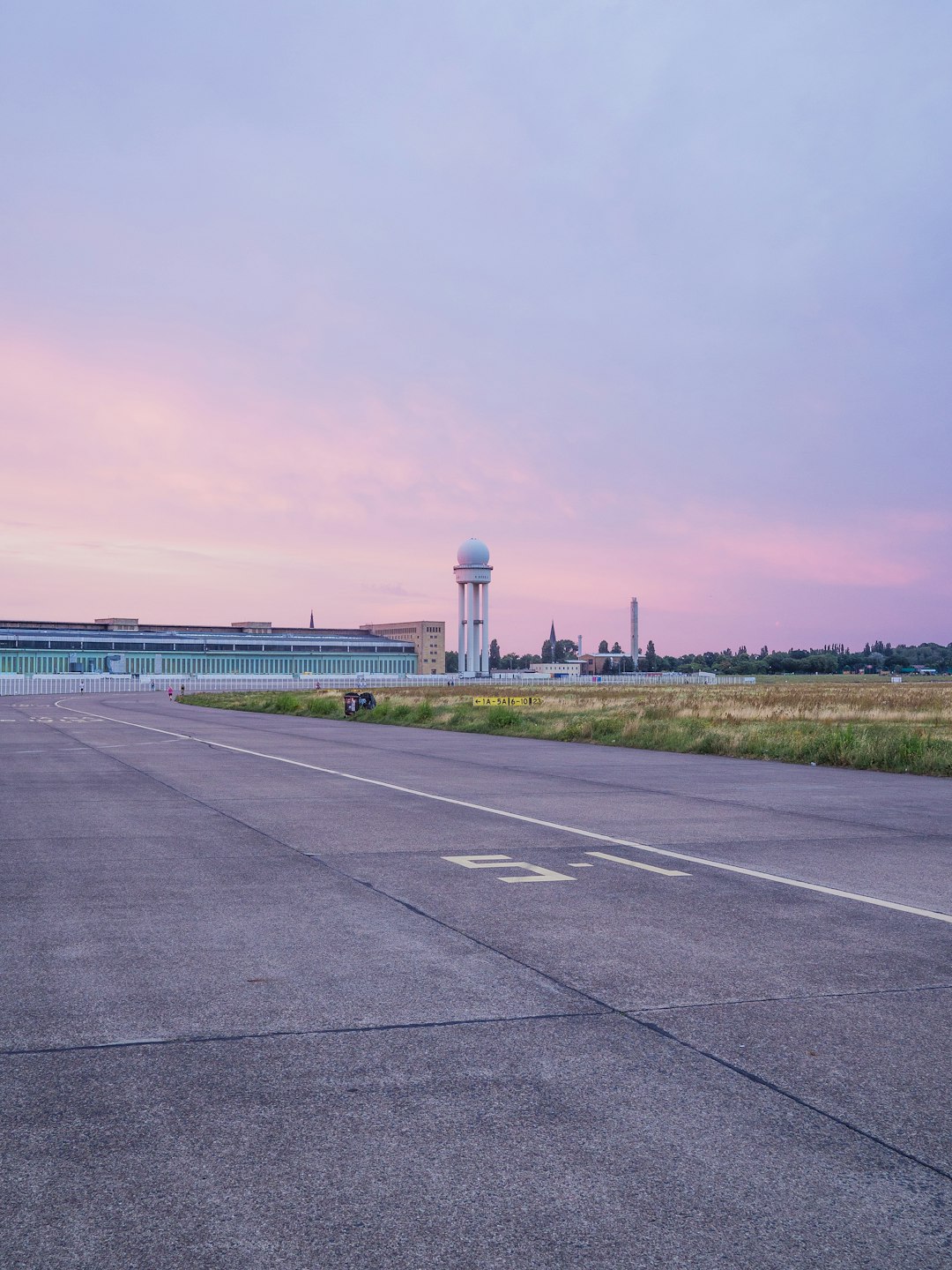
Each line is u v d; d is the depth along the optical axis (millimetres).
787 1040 5566
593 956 7348
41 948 7578
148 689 139375
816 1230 3627
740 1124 4480
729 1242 3553
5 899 9336
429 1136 4344
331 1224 3654
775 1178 3986
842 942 7766
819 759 25344
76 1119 4516
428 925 8305
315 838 12984
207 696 93938
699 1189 3906
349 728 42438
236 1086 4902
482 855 11750
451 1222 3668
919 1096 4793
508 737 36500
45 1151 4207
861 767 23875
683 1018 5941
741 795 18109
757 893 9617
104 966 7098
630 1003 6230
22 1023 5852
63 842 12641
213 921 8453
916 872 10680
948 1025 5836
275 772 22266
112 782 19906
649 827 13992
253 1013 6023
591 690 112562
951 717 47719
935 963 7172
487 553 182375
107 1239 3561
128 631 168000
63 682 133375
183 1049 5422
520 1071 5098
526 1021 5875
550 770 23047
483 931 8086
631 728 32625
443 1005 6195
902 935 7988
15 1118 4523
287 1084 4918
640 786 19594
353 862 11258
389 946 7625
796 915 8695
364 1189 3896
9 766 23406
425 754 27875
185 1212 3736
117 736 35906
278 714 59469
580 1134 4367
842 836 13234
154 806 16219
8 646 155250
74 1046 5465
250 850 12039
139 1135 4355
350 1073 5062
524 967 7059
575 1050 5402
